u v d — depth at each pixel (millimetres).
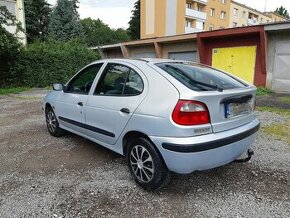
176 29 38469
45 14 39750
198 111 2590
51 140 4938
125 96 3209
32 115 7402
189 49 16844
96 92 3764
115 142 3424
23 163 3852
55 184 3205
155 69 3029
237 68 14297
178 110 2580
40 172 3547
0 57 14109
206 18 42688
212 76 3301
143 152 2975
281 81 12594
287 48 12195
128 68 3338
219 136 2709
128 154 3213
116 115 3258
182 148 2543
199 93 2590
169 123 2613
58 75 16656
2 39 13258
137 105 2963
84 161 3904
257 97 10539
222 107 2785
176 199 2875
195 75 3139
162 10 38469
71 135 5250
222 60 14945
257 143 4637
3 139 5047
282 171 3541
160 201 2836
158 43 18172
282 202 2807
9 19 15016
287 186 3145
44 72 16094
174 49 17766
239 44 14008
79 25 39438
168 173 2898
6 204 2787
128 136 3203
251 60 13609
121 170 3584
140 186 3113
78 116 4129
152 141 2775
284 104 8672
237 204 2770
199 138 2592
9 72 14906
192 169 2643
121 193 2996
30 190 3068
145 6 40531
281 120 6305
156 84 2885
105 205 2766
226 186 3152
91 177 3383
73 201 2838
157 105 2758
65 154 4195
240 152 3035
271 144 4586
